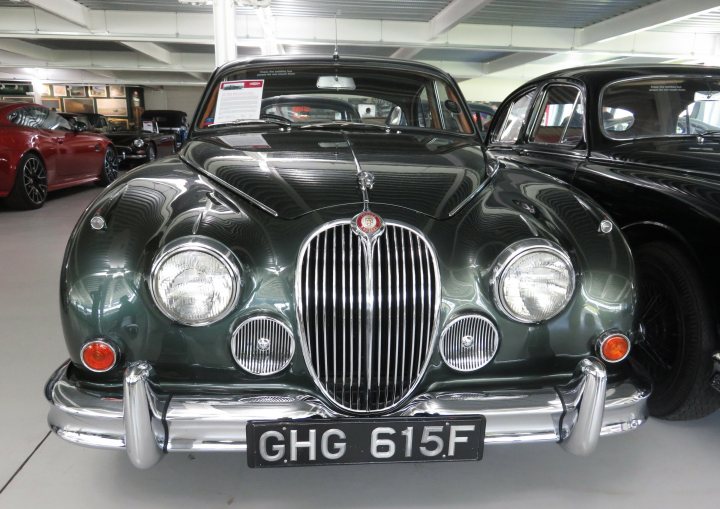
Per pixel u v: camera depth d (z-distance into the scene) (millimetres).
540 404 1382
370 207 1482
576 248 1488
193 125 2404
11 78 20406
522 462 1764
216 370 1378
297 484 1648
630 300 1453
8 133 5754
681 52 14359
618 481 1676
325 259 1363
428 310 1379
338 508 1553
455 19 10617
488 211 1572
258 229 1444
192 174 1770
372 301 1339
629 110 2598
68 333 1369
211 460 1750
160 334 1350
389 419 1347
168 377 1388
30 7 11531
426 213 1503
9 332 2691
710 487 1650
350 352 1363
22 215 5727
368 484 1653
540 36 13492
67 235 4781
